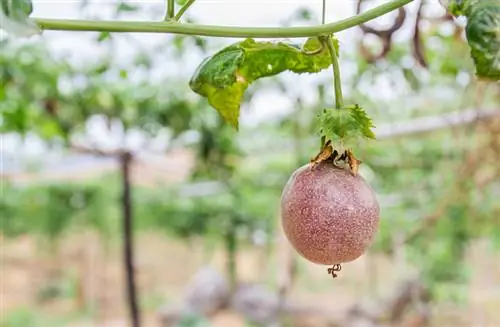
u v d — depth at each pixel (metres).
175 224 3.12
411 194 2.27
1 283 3.99
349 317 2.67
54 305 3.83
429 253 2.48
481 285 2.61
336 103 0.48
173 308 3.11
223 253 4.15
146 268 4.22
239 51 0.50
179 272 4.21
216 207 2.83
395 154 2.24
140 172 2.90
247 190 2.77
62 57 1.53
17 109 1.63
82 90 1.68
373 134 0.47
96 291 3.80
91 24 0.44
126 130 1.82
